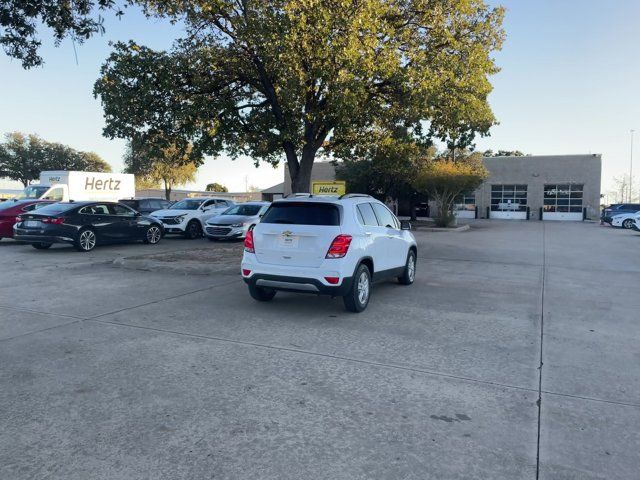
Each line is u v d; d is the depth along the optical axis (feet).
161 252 50.62
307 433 12.21
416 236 79.46
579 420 13.10
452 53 50.47
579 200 147.23
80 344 19.13
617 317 24.62
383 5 46.80
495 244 65.10
